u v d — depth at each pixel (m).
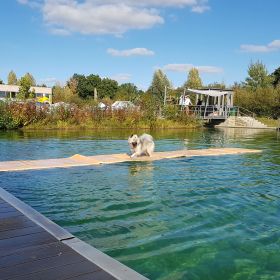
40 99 45.81
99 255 3.28
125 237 4.43
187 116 28.77
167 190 6.77
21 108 21.48
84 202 5.88
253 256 3.97
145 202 5.95
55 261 3.14
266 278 3.48
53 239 3.64
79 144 14.31
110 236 4.46
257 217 5.32
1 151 11.87
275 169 9.34
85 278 2.83
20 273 2.91
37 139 15.97
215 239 4.43
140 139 10.71
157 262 3.77
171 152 11.88
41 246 3.46
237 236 4.54
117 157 10.38
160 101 31.86
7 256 3.23
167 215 5.32
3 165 8.75
